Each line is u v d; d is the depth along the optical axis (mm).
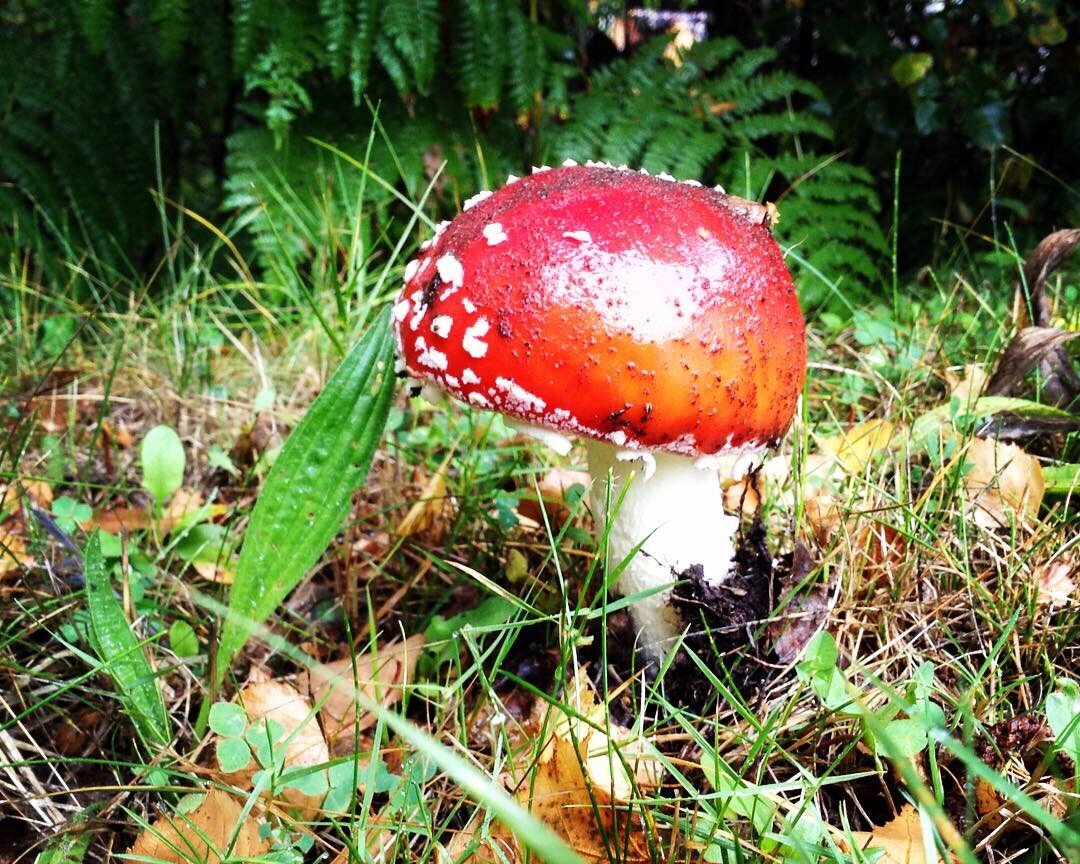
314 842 201
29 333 449
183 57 551
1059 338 291
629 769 175
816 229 512
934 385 360
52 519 278
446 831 205
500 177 524
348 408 233
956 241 584
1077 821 159
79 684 238
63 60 526
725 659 227
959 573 242
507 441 365
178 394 391
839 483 298
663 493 224
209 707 222
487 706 239
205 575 278
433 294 202
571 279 188
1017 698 221
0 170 537
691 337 188
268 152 488
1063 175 587
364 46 451
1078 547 253
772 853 173
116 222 558
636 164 534
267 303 490
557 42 506
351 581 282
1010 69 574
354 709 231
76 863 193
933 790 178
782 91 543
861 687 220
